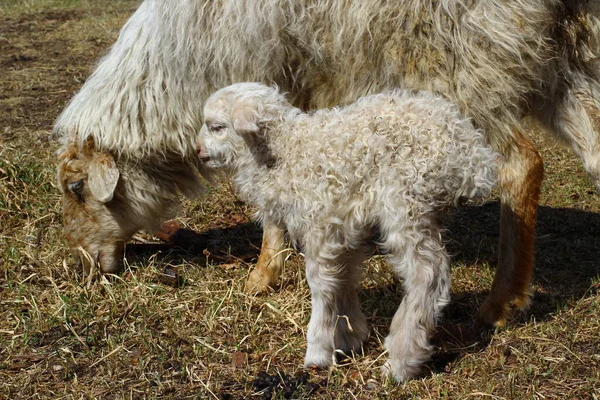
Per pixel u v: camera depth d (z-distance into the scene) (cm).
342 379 195
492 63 204
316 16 210
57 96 376
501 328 211
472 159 185
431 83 207
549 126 218
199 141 200
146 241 255
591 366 196
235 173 202
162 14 222
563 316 212
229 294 224
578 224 259
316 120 191
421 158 183
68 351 207
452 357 202
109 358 205
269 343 208
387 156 183
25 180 275
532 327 208
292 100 221
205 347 207
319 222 188
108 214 235
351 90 214
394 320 193
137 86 227
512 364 199
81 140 232
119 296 225
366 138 184
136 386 197
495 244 251
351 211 187
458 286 229
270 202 195
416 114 185
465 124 187
